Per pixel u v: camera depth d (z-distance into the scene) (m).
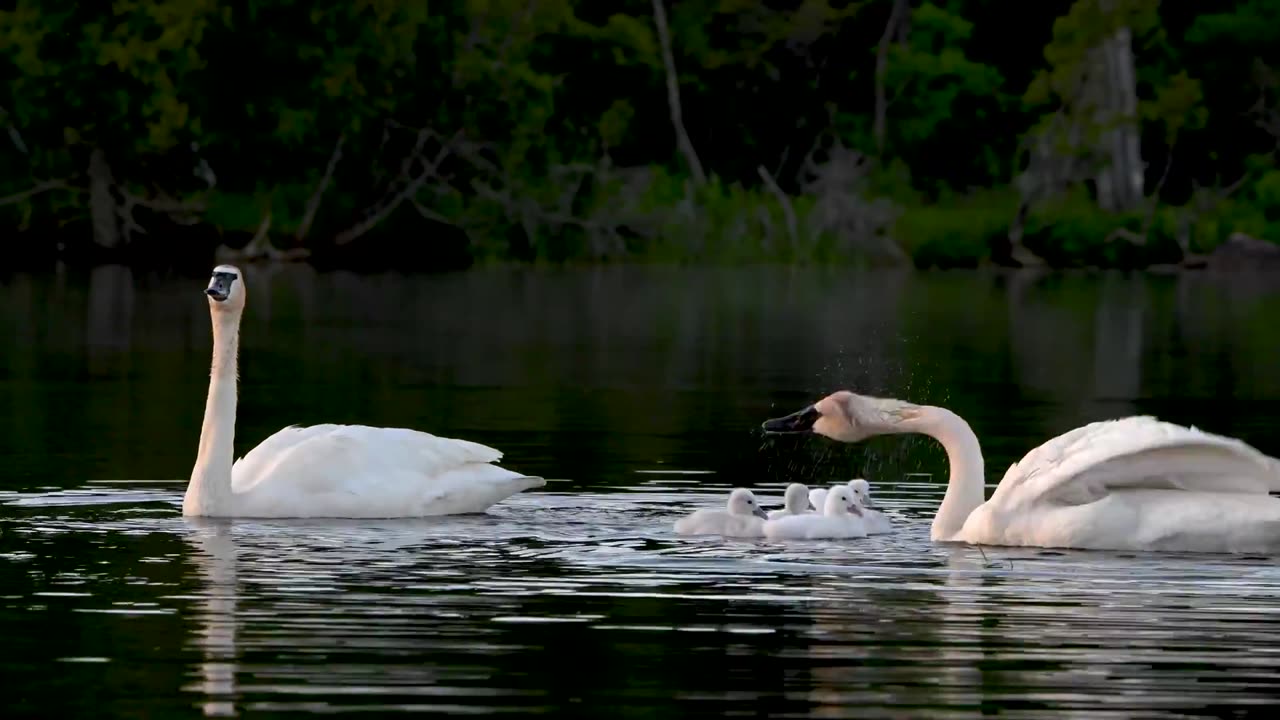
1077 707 10.04
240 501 16.16
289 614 12.02
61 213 68.31
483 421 24.45
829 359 34.94
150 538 15.04
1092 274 68.50
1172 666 10.86
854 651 11.20
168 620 11.83
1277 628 11.74
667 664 10.85
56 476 18.66
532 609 12.23
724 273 67.12
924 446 22.19
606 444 21.94
